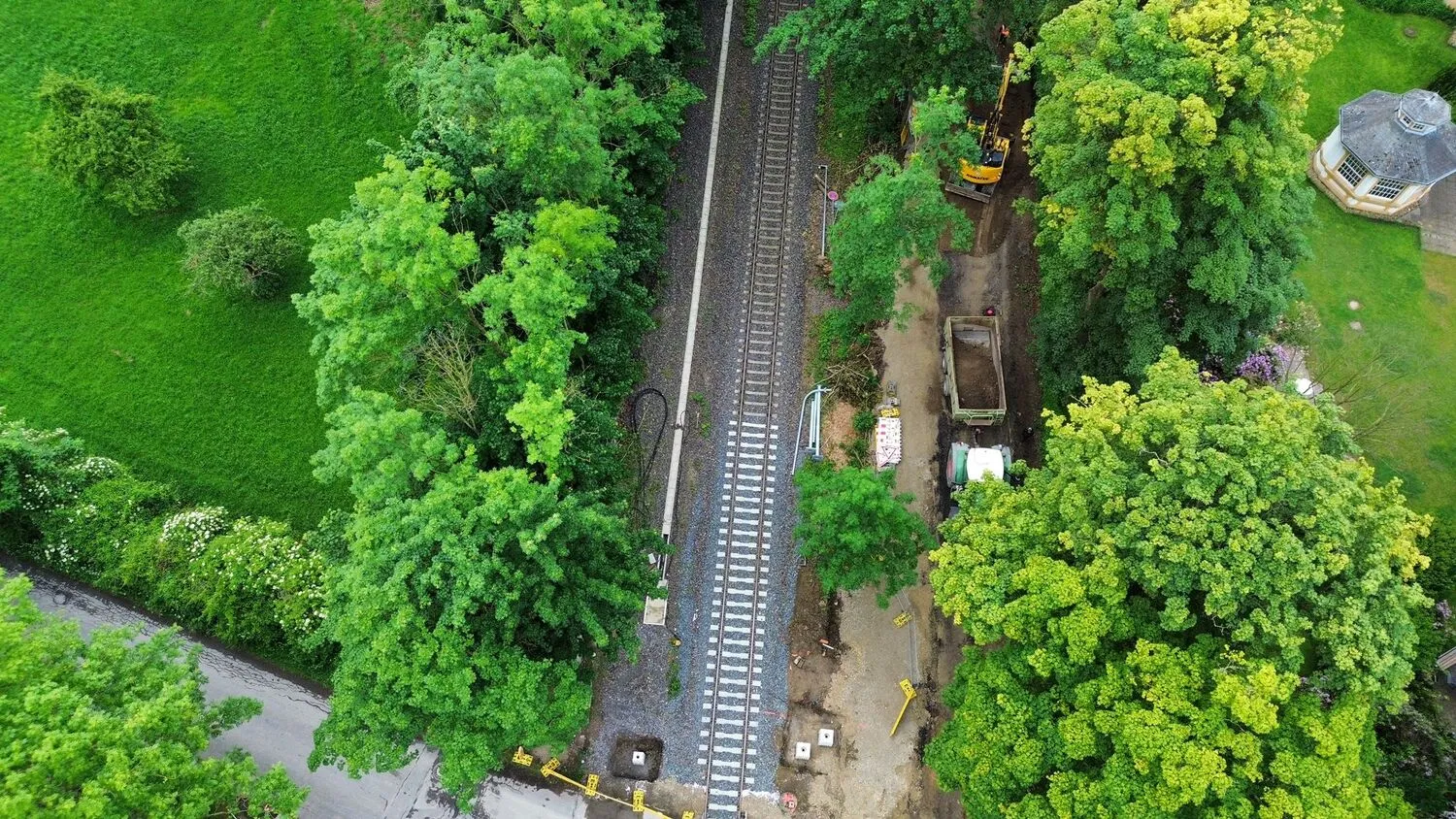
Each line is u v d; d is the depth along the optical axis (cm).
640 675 3644
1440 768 2795
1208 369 3525
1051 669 2528
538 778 3525
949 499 3903
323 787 3522
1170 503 2422
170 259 4366
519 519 2641
